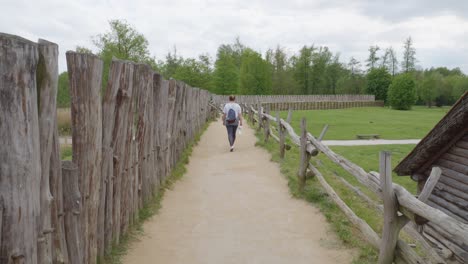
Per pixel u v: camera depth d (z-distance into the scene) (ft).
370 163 45.88
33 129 6.88
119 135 13.09
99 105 10.52
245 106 90.27
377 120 119.03
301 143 21.38
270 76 231.71
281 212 18.31
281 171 26.76
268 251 13.89
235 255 13.51
